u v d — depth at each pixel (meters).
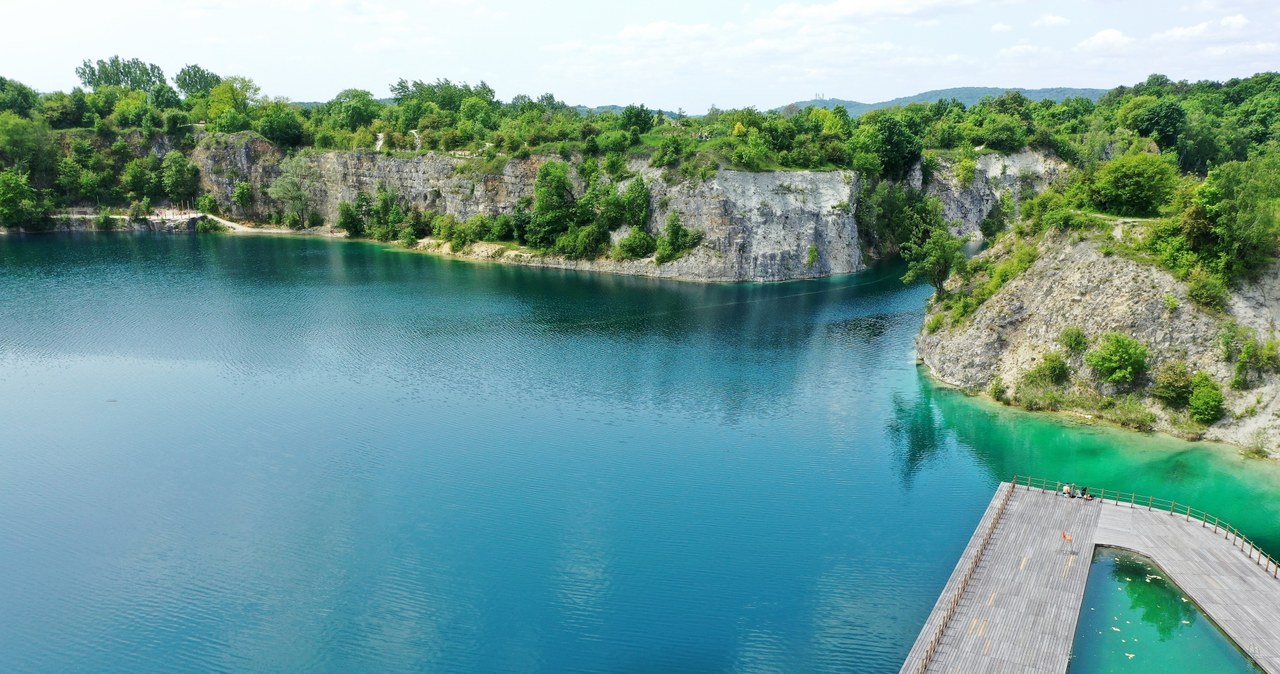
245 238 198.50
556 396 92.75
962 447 78.44
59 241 187.88
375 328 118.62
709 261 155.75
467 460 75.88
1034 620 48.66
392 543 61.69
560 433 82.31
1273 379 75.88
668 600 54.75
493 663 48.91
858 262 165.62
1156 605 51.69
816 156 164.38
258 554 60.22
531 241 173.88
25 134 199.38
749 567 58.59
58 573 57.78
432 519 65.19
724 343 113.31
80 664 48.94
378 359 104.56
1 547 60.94
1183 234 82.69
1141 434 78.56
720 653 49.72
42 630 51.94
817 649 49.91
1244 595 51.66
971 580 52.88
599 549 60.97
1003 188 188.12
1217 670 46.03
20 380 94.62
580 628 52.09
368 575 57.69
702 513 66.31
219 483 70.75
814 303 136.50
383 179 198.50
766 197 157.50
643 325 122.25
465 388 94.75
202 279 149.25
